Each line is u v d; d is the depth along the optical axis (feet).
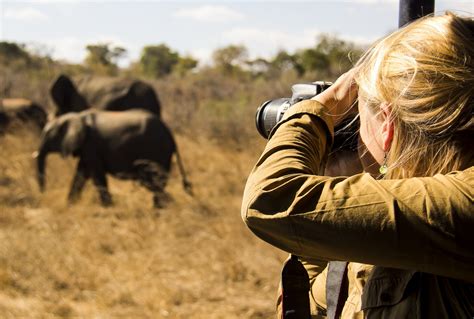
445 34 4.57
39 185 39.29
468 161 4.56
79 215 33.45
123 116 39.78
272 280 23.72
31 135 49.16
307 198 4.50
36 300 21.93
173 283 23.62
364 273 5.09
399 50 4.67
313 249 4.50
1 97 78.84
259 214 4.59
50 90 47.93
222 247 26.63
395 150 4.69
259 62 119.96
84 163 38.58
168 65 142.92
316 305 5.89
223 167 44.96
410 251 4.31
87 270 24.31
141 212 34.27
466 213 4.28
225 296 22.74
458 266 4.32
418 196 4.36
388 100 4.66
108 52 135.95
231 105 70.23
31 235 27.58
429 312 4.54
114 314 21.15
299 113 5.13
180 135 61.11
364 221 4.35
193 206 34.01
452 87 4.46
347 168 5.46
